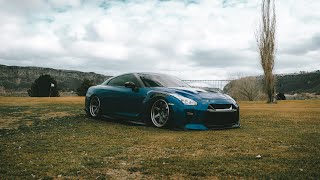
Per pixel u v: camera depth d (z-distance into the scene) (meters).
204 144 3.84
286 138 4.25
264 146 3.69
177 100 5.33
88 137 4.41
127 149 3.54
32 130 5.09
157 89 5.80
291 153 3.27
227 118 5.41
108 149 3.54
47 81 43.06
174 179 2.39
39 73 102.88
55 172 2.58
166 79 6.50
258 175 2.47
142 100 5.87
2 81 91.06
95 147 3.66
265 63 23.69
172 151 3.43
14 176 2.46
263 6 24.78
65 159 3.04
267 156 3.13
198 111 5.22
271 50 23.75
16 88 89.25
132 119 6.07
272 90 23.30
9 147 3.64
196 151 3.42
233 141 4.05
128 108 6.16
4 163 2.87
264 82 23.75
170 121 5.34
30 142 3.98
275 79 23.47
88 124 5.95
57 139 4.22
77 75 102.25
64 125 5.72
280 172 2.54
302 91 81.25
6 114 7.57
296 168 2.66
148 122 5.79
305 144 3.80
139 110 5.93
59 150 3.48
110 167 2.74
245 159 3.01
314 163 2.83
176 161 2.94
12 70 100.19
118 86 6.61
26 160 2.99
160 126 5.49
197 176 2.47
